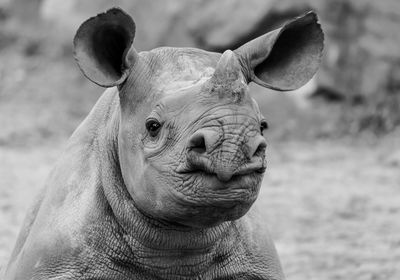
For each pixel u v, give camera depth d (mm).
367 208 23641
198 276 10914
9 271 11703
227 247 11062
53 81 38281
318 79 34188
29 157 29750
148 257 10656
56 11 41344
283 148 31266
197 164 9266
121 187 10711
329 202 24250
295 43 10609
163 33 36719
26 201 24188
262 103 33719
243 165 9070
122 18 10102
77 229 10844
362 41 35188
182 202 9547
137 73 10359
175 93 9789
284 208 23688
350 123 33000
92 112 11750
